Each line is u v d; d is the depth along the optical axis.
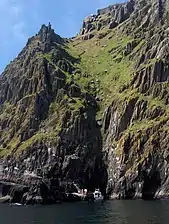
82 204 175.75
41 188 190.75
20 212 144.12
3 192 196.50
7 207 168.50
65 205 172.38
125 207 147.75
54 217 123.50
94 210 141.62
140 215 117.25
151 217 110.88
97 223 104.12
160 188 196.50
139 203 166.25
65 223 107.44
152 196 197.38
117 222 103.62
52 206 169.50
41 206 171.25
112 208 146.50
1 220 118.94
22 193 191.25
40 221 114.06
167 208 137.25
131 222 102.19
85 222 107.31
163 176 197.62
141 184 199.25
